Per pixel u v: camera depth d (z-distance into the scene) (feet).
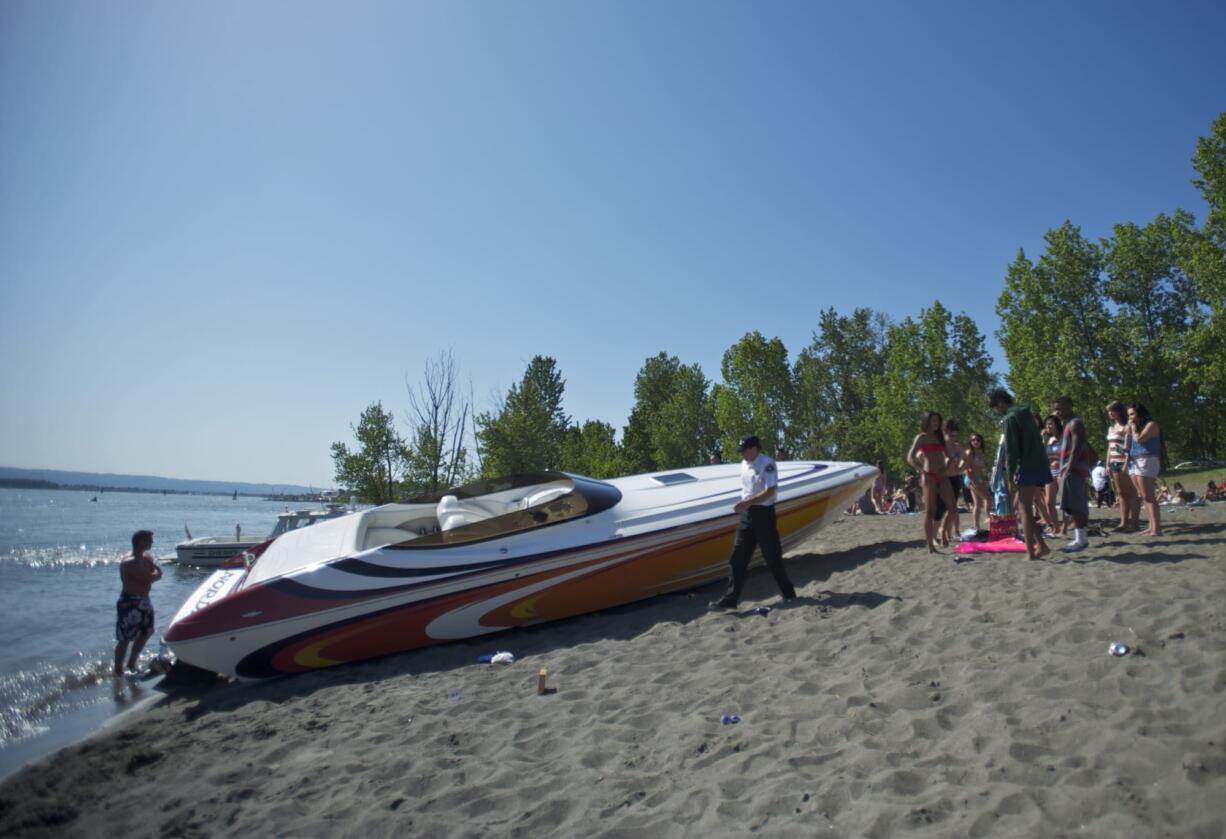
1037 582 21.09
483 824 11.54
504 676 20.22
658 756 13.23
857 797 10.55
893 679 15.10
